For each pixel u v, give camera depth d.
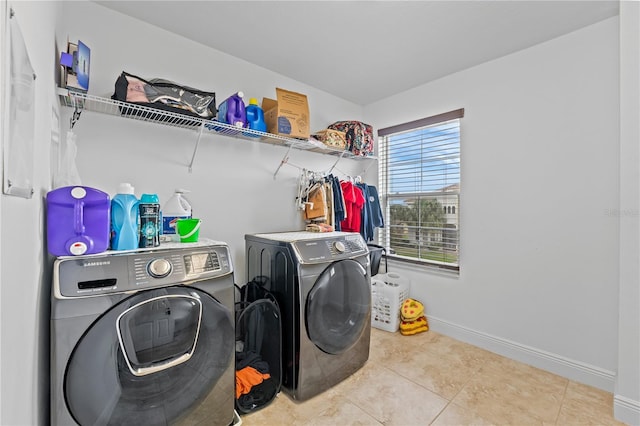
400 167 3.05
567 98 1.95
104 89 1.71
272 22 1.87
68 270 1.00
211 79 2.15
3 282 0.58
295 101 2.23
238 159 2.27
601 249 1.82
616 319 1.77
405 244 3.00
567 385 1.84
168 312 1.14
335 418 1.54
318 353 1.72
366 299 2.02
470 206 2.44
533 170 2.10
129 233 1.19
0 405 0.56
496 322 2.28
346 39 2.06
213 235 2.15
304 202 2.62
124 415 1.05
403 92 2.95
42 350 0.99
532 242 2.11
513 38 2.02
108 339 1.01
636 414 1.48
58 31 1.42
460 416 1.55
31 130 0.78
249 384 1.66
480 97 2.38
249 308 1.70
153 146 1.88
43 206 1.02
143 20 1.85
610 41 1.78
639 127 1.52
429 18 1.82
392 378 1.91
